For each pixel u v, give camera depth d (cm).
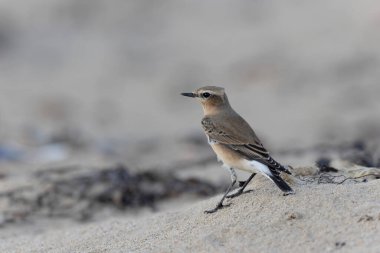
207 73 2536
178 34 2931
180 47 2803
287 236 768
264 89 2367
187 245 796
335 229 766
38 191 1303
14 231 1155
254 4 3073
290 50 2602
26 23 3055
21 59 2845
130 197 1301
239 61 2573
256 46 2684
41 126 2064
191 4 3186
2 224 1190
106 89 2508
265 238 772
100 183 1325
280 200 848
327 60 2481
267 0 3075
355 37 2611
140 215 1219
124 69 2678
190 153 1761
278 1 3053
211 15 3056
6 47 2931
